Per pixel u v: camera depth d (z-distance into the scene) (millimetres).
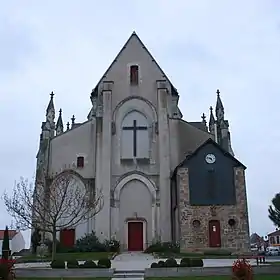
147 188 37625
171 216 36875
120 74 40844
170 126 39594
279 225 52375
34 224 32344
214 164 35938
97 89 42000
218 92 43969
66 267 24094
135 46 41750
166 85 40406
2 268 17922
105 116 38812
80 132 39812
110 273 22641
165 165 37688
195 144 39344
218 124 42500
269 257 35094
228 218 34844
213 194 35281
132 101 40000
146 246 36219
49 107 41562
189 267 22641
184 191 35281
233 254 33062
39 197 33562
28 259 31344
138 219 36812
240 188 35469
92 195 36469
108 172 37281
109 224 36094
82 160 39062
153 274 22250
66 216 33625
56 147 39438
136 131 39156
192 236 34344
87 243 34938
